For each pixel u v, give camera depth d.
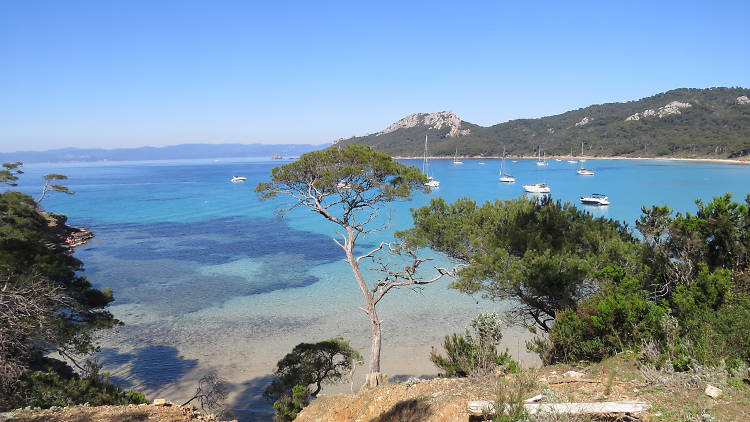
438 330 28.45
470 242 16.06
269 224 74.06
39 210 69.50
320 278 40.88
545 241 14.36
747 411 5.61
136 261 48.59
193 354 25.64
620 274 12.09
